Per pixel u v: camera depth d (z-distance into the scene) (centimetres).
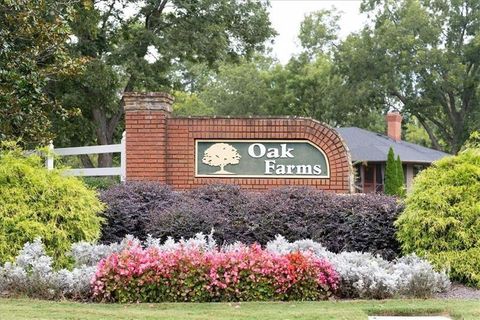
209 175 1189
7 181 838
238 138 1191
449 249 824
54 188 844
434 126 4984
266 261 705
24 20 1065
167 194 1048
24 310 611
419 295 720
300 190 1016
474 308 640
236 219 960
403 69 3950
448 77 3919
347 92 4112
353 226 943
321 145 1174
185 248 750
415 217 844
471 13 4075
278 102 4547
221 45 2509
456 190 844
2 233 791
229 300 694
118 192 1026
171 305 662
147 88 2491
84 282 702
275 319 580
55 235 812
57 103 1172
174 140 1202
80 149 1335
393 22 4259
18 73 1056
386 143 3056
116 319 575
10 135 1055
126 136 1209
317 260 725
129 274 688
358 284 707
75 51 2211
